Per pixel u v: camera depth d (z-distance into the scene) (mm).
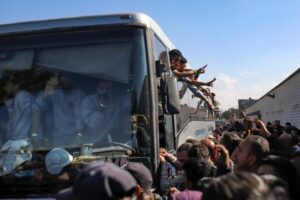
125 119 4758
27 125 4930
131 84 4812
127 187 2084
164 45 6293
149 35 4938
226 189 1850
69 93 4949
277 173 3203
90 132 4809
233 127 14531
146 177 3699
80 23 5023
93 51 4969
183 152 5066
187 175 4246
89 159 4656
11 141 4895
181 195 3869
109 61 4910
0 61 5152
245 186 1847
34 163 4672
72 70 4988
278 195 2246
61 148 4773
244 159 4031
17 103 5016
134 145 4676
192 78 9109
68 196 2244
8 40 5168
